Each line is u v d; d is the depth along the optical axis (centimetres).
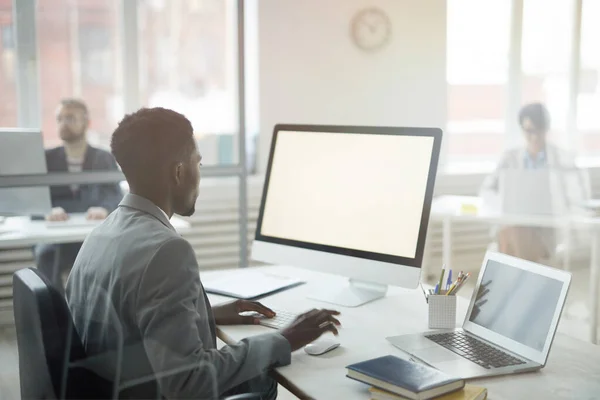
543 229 349
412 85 425
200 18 332
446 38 428
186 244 130
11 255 245
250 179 390
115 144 139
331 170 180
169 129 138
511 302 142
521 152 358
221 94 332
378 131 172
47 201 262
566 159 357
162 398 122
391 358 125
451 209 364
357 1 408
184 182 143
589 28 426
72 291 140
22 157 259
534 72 431
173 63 326
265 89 397
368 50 413
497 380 124
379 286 181
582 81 425
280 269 208
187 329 124
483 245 391
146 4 316
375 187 171
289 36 398
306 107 407
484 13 432
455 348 140
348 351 140
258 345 131
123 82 306
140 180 138
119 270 128
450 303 152
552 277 135
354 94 413
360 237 172
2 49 265
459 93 434
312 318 143
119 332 126
